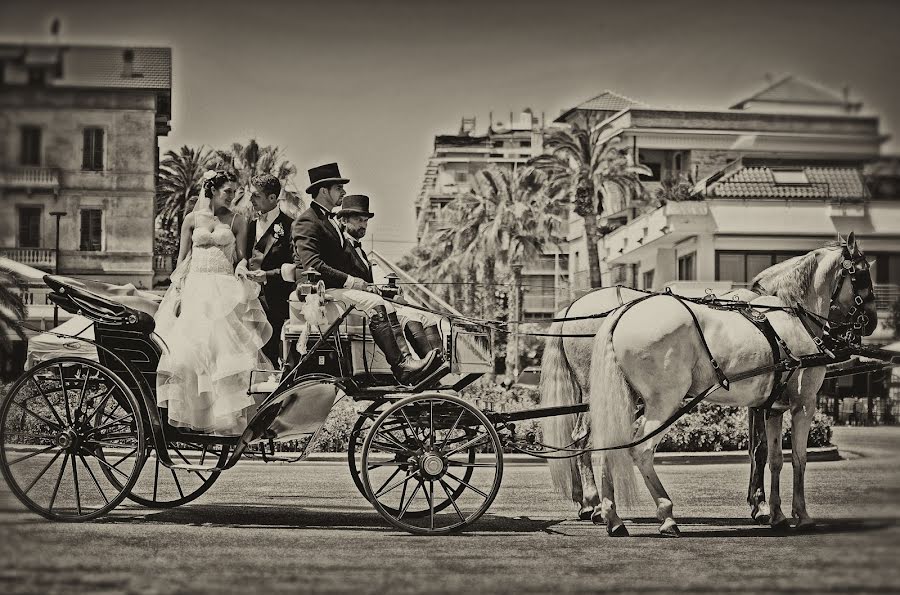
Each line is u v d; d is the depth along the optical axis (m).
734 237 33.38
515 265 46.31
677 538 9.00
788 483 13.55
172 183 32.88
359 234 10.01
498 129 59.50
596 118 44.16
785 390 9.97
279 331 10.44
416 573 7.25
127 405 9.34
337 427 17.02
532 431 17.38
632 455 9.26
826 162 32.81
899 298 30.83
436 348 9.03
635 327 9.21
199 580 6.88
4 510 9.42
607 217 45.47
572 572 7.39
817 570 7.53
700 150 43.03
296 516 10.04
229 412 9.02
